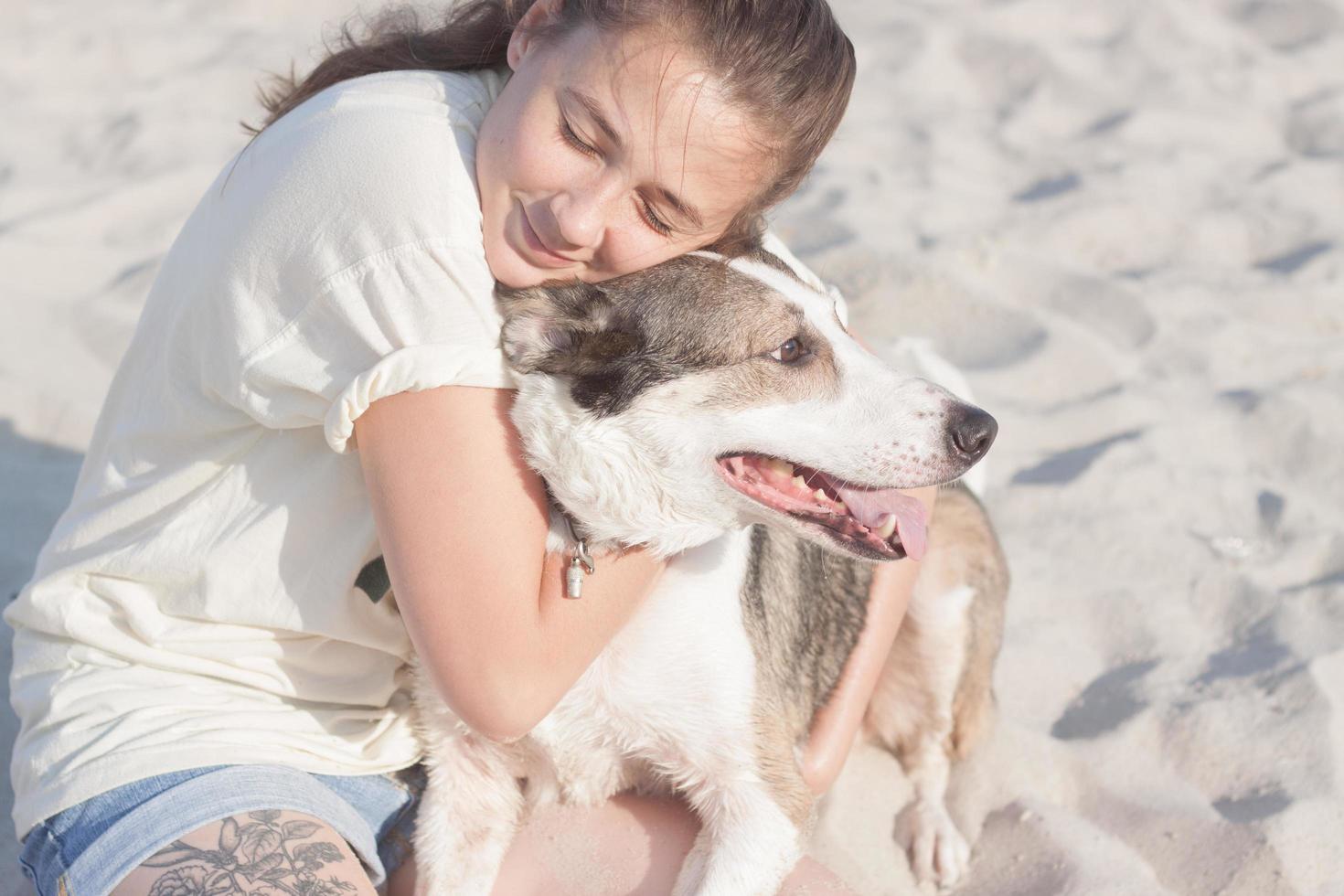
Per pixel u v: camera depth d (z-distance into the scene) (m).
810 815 2.81
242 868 2.22
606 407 2.39
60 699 2.44
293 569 2.42
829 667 3.18
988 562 3.45
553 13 2.22
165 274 2.53
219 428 2.41
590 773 2.82
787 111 2.18
